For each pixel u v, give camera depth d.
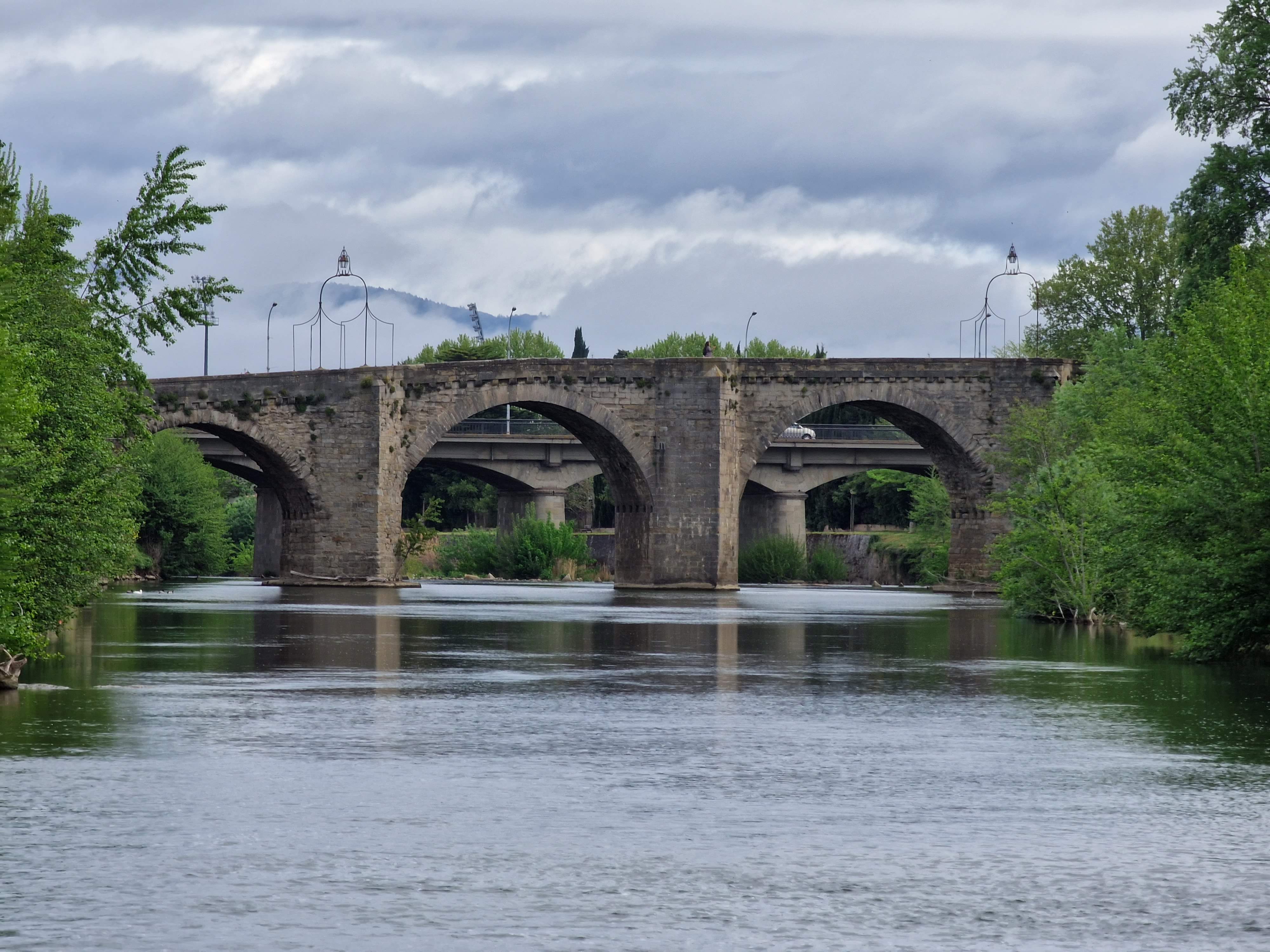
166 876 21.88
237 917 19.97
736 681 46.94
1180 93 93.88
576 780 29.11
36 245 55.47
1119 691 45.09
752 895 21.25
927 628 76.00
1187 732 36.28
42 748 32.31
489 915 20.22
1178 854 23.72
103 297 62.84
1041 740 34.78
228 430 116.31
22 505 46.94
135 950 18.61
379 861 22.84
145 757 31.17
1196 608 53.94
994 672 50.94
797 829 25.12
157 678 46.19
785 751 32.78
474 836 24.44
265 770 29.89
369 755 31.75
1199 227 92.75
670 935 19.47
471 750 32.56
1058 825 25.67
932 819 26.03
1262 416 53.12
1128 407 83.56
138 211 63.44
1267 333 55.50
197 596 105.88
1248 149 91.75
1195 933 19.78
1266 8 92.56
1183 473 54.53
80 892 21.05
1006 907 20.80
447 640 62.84
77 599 54.19
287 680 46.03
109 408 56.12
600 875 22.22
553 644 61.38
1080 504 80.88
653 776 29.67
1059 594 82.50
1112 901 21.14
